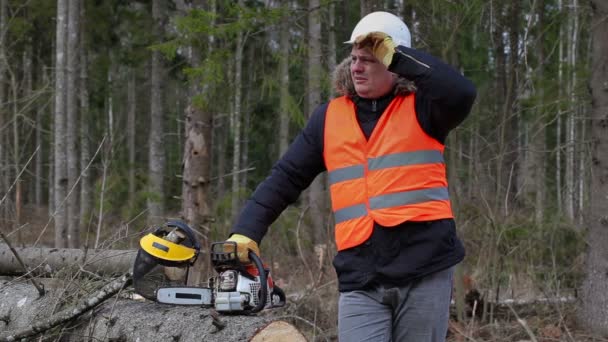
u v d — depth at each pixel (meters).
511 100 9.45
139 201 12.25
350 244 3.15
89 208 13.95
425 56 2.96
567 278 8.78
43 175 27.58
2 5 15.65
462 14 8.31
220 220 10.08
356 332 3.14
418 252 3.04
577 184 11.62
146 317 3.80
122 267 5.09
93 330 4.02
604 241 7.36
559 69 10.65
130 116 24.80
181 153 25.83
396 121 3.11
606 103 7.41
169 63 19.45
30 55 19.73
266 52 11.18
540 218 8.80
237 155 18.44
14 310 4.59
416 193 3.06
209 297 3.57
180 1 9.50
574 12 10.72
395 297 3.08
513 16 9.27
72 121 12.28
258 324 3.26
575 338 7.09
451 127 3.10
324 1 7.97
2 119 13.31
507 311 7.74
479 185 8.24
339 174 3.21
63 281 4.57
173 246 3.76
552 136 22.47
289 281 8.31
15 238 8.38
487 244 7.99
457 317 7.39
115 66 24.28
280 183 3.40
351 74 3.23
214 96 7.73
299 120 8.70
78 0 12.47
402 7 8.46
